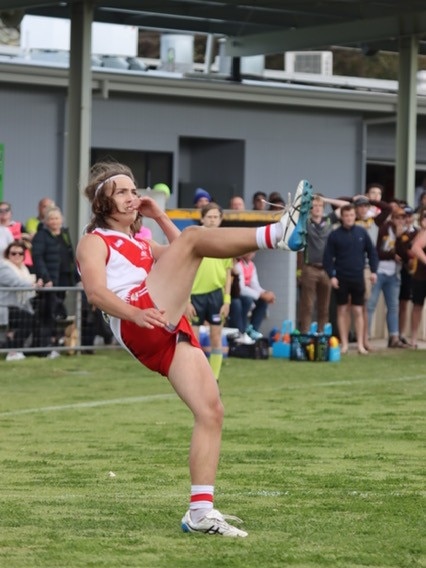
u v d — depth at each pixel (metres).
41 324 34.09
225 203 54.94
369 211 38.22
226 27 46.84
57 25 53.22
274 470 16.80
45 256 34.09
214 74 52.78
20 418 23.28
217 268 28.92
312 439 20.05
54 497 14.62
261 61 55.38
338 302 36.50
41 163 49.44
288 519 13.01
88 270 12.12
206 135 53.53
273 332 36.97
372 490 15.05
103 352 35.66
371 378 30.47
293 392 27.42
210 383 12.09
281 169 55.38
